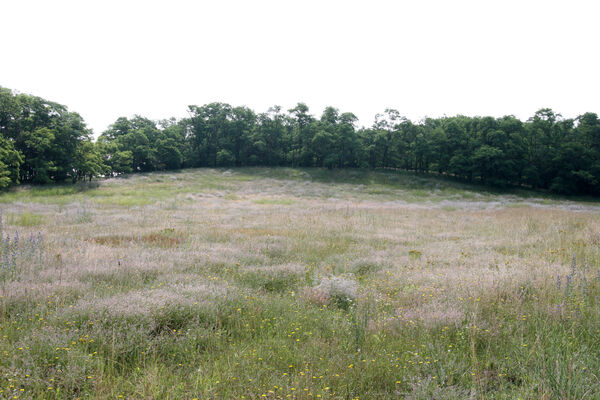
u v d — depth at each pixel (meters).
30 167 41.78
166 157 64.69
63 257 8.19
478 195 46.75
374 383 3.40
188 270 7.87
